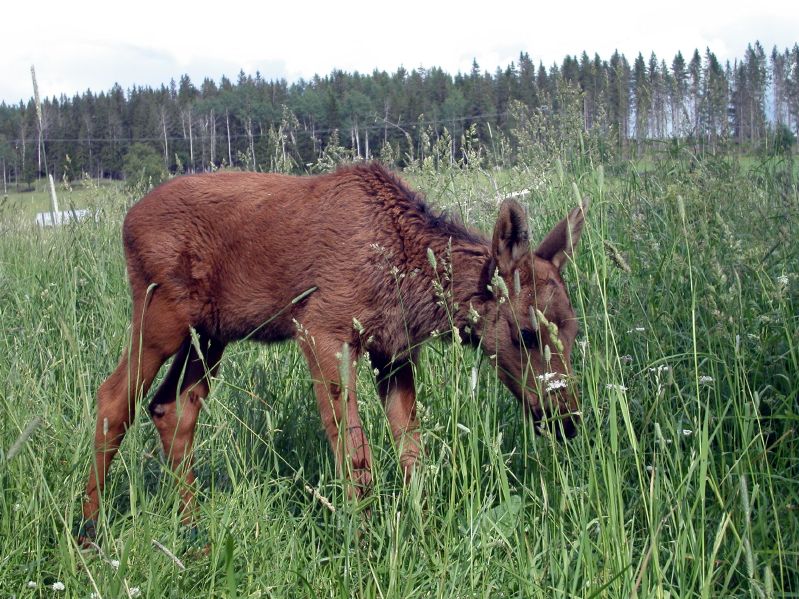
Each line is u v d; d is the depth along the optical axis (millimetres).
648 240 4527
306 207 4176
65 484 3527
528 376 3836
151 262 4227
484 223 5578
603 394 3383
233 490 3492
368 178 4184
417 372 4336
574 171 5973
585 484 3299
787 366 3492
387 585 2939
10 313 5918
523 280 3848
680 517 2680
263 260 4180
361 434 3812
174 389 4492
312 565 3035
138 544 3090
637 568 2770
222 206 4250
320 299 4016
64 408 4488
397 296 4047
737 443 3258
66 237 6871
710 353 3258
